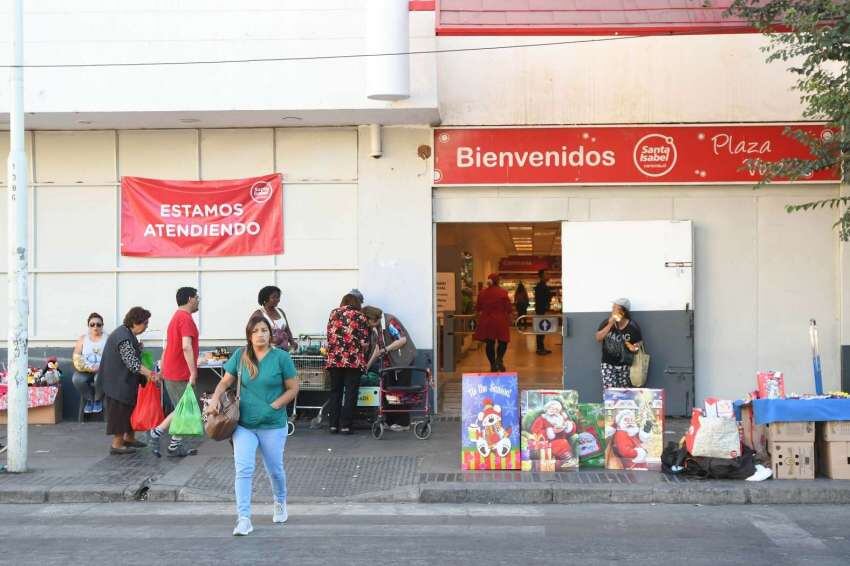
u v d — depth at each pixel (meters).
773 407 9.59
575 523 8.33
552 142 13.15
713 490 9.20
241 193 13.30
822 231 13.10
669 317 13.05
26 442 10.19
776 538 7.73
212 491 9.51
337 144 13.27
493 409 10.17
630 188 13.19
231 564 6.97
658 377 13.05
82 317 13.43
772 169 11.19
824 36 10.19
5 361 13.40
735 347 13.15
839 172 11.49
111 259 13.41
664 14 11.09
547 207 13.23
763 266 13.14
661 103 13.10
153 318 13.39
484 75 13.16
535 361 19.50
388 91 11.69
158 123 12.95
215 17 12.09
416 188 13.21
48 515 8.80
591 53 13.15
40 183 13.41
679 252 13.05
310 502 9.28
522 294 26.47
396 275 13.23
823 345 13.09
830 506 9.04
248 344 7.91
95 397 12.85
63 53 12.09
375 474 10.09
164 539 7.76
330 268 13.28
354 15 12.04
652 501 9.23
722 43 13.05
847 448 9.56
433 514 8.76
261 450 8.05
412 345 12.53
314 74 12.05
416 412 13.11
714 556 7.15
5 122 12.70
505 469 10.12
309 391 13.02
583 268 13.20
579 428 10.23
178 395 10.94
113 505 9.27
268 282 13.33
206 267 13.37
